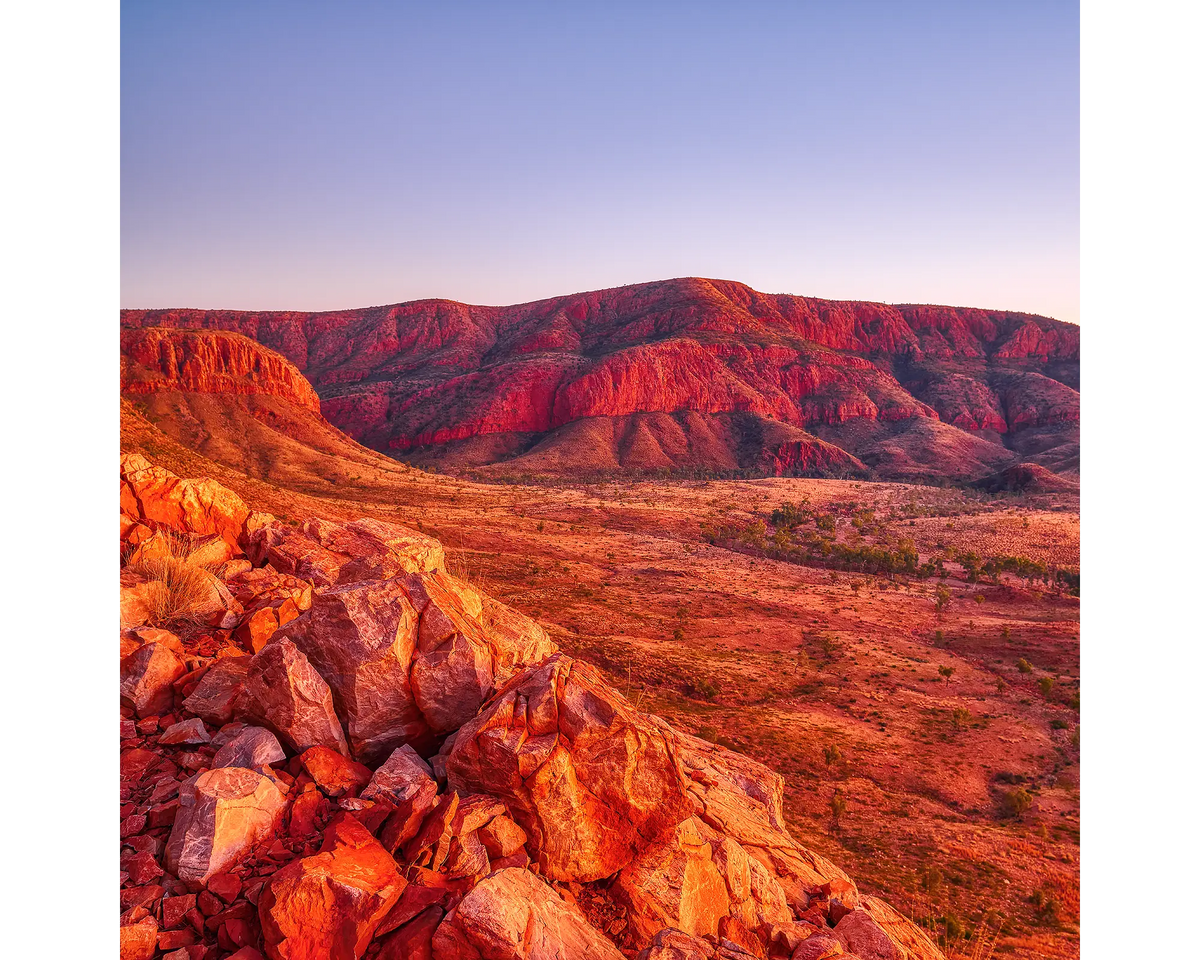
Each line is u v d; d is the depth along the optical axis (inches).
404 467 7795.3
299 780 162.1
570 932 135.7
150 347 7436.0
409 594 202.4
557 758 164.2
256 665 179.5
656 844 173.9
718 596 3481.8
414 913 130.7
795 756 1833.2
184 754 167.9
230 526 345.4
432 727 188.7
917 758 1911.9
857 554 4500.5
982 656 2891.2
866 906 234.7
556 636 2487.7
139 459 335.9
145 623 225.8
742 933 179.9
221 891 131.3
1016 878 1246.9
